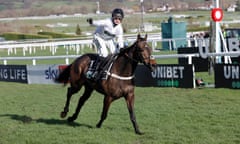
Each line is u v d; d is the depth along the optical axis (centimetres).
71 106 1036
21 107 1058
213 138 673
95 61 789
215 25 1332
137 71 1257
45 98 1181
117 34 834
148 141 680
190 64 1154
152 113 884
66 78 869
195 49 1636
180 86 1180
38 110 1007
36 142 710
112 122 827
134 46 721
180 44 2731
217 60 1375
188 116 840
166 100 1023
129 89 737
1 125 851
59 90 1323
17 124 858
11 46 2662
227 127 739
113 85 737
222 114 840
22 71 1573
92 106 1013
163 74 1209
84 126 807
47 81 1499
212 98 1005
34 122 866
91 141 693
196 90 1126
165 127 763
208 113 855
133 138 704
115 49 854
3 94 1305
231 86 1100
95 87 777
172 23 2739
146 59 709
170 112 885
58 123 850
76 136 734
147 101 1026
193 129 739
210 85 1156
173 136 698
